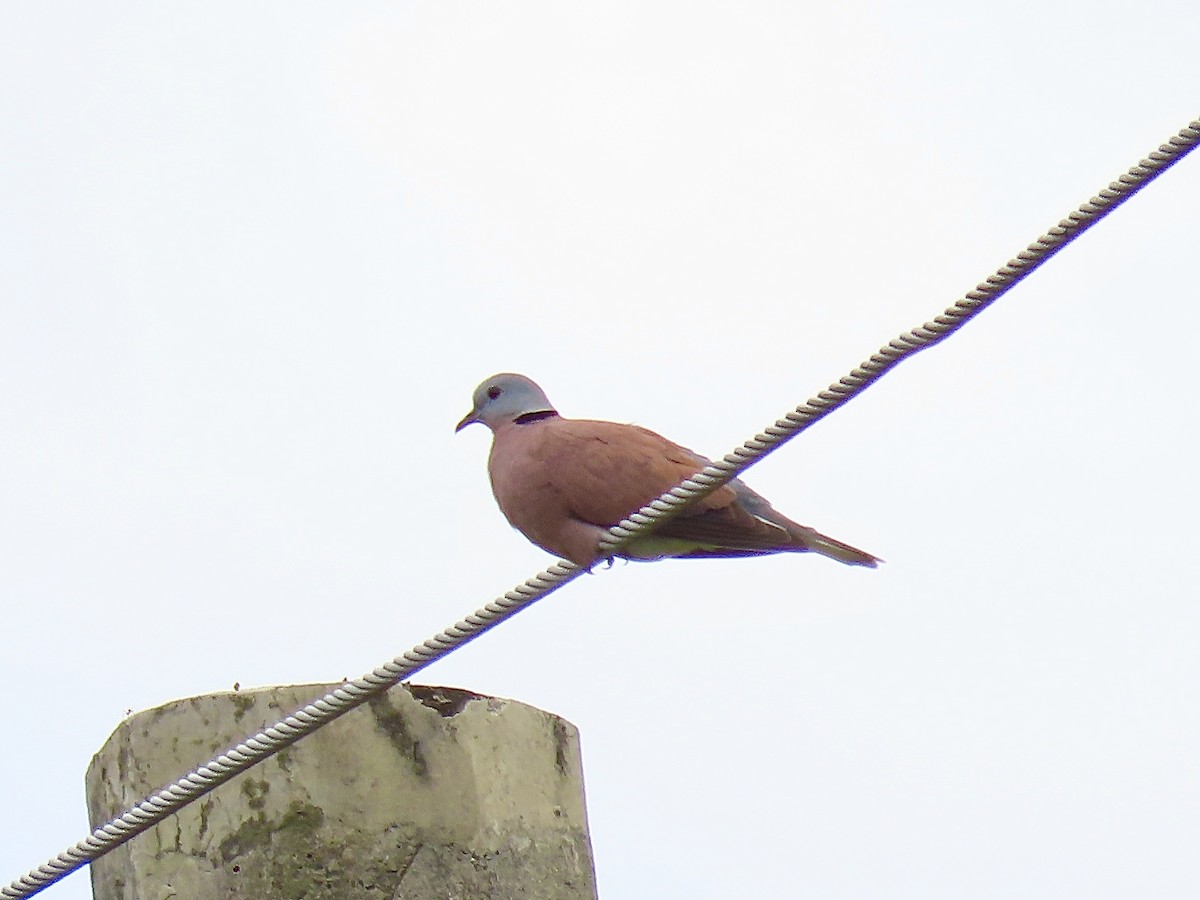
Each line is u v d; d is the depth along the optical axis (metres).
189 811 11.08
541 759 11.78
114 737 11.49
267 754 10.07
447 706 11.52
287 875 10.90
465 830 11.19
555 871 11.52
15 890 10.31
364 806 11.07
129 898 11.10
